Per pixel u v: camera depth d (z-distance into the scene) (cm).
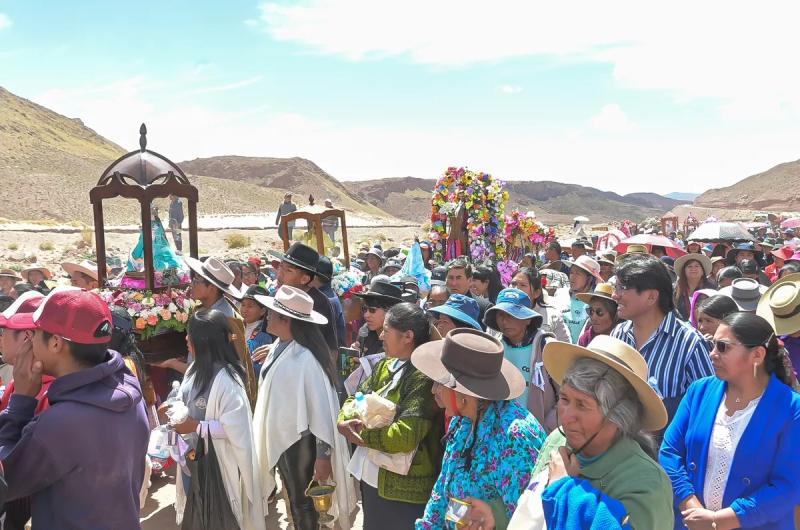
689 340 458
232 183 12612
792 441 361
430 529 362
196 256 817
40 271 1140
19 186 9725
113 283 792
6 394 381
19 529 346
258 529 532
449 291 795
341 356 693
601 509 243
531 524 273
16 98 17312
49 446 307
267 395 552
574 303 814
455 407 354
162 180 774
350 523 619
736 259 1272
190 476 533
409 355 462
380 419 438
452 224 1454
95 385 328
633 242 1352
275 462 542
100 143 18562
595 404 264
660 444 455
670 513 252
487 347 354
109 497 322
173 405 513
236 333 637
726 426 379
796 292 504
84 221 9231
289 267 688
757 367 375
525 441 334
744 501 361
